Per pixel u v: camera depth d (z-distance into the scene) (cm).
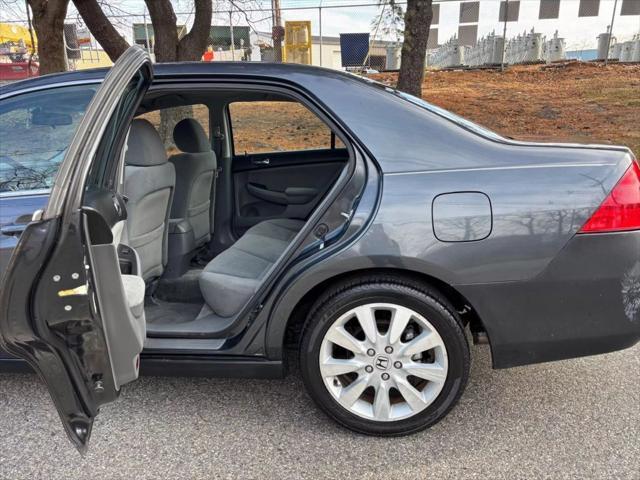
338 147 365
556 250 196
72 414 155
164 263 281
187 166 297
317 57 1230
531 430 226
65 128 225
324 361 215
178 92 232
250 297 225
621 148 212
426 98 1051
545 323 202
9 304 142
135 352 172
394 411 218
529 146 212
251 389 261
